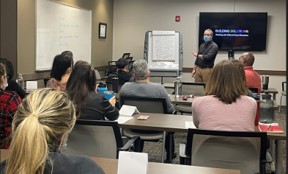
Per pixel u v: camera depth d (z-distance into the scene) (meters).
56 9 6.26
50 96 1.07
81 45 7.29
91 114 2.58
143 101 3.48
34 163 0.98
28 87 4.76
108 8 8.72
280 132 2.61
